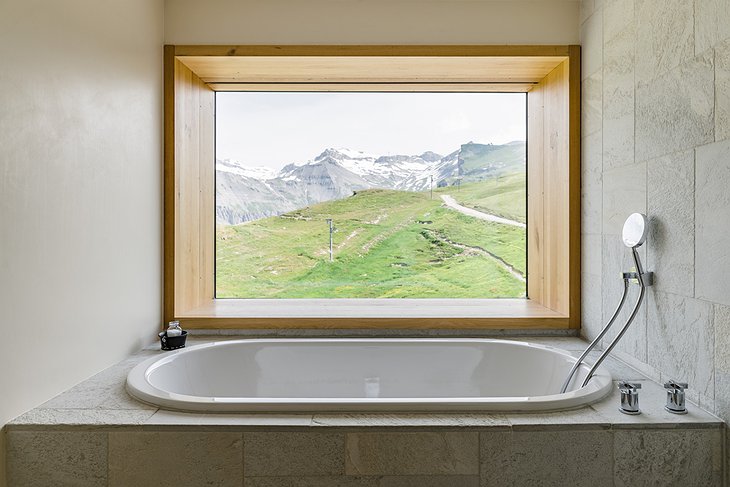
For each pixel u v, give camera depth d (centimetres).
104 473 154
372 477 152
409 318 265
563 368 219
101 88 204
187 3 263
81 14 190
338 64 275
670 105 178
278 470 153
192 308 292
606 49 229
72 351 185
